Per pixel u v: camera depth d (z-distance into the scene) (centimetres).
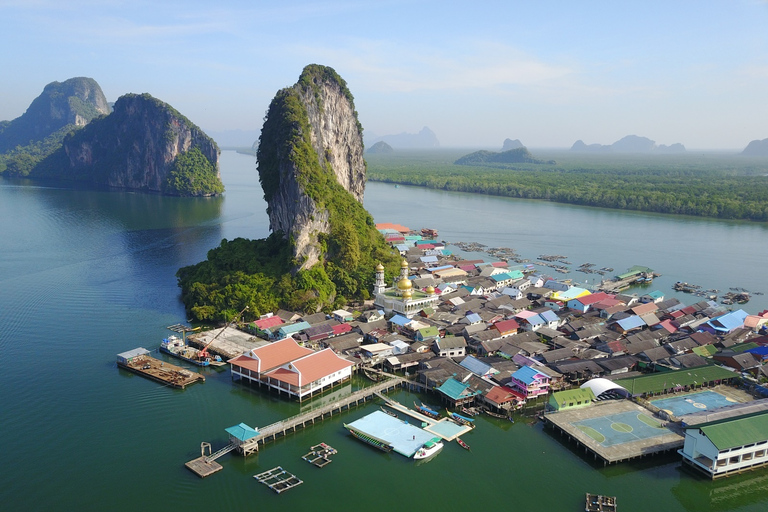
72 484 8850
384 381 12581
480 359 13225
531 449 10106
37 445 9869
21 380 12325
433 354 13950
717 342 14725
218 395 11925
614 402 11569
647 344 14312
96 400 11531
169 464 9438
